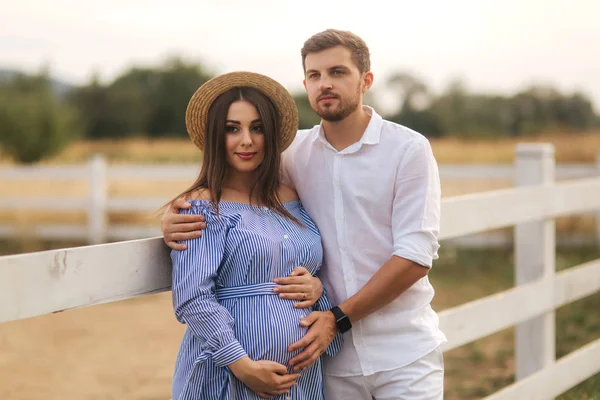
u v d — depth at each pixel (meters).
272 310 2.29
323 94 2.43
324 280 2.60
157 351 5.78
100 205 10.17
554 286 4.08
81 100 34.78
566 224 9.78
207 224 2.26
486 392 4.87
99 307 7.32
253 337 2.26
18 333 6.30
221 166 2.41
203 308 2.16
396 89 40.84
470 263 8.95
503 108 37.16
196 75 36.41
